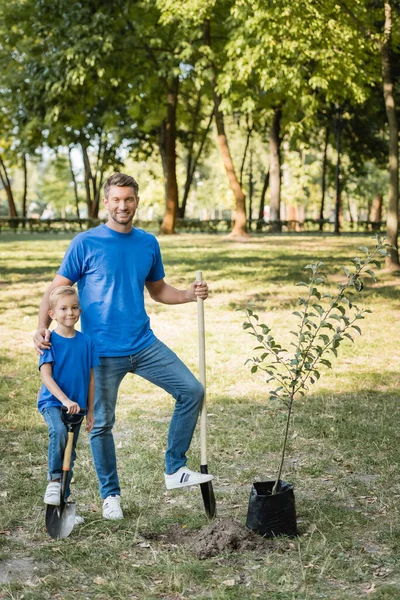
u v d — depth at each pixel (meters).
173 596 3.78
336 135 38.94
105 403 4.76
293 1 17.28
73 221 48.28
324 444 6.33
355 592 3.81
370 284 16.42
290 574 3.99
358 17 18.56
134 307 4.76
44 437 6.59
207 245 28.28
